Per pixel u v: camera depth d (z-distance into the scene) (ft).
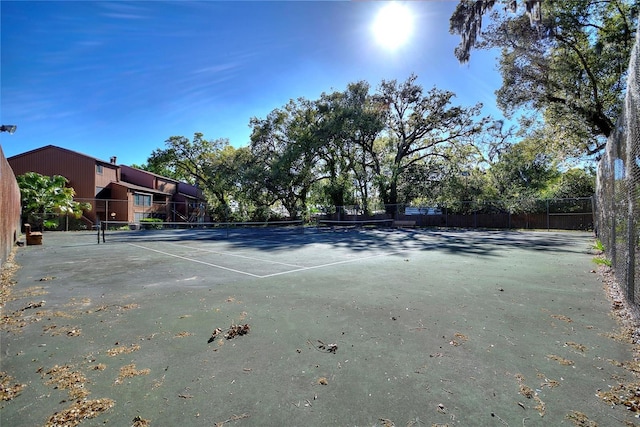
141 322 12.30
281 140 103.24
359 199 97.55
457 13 46.24
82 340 10.59
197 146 125.18
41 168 93.09
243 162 102.22
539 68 51.26
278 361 9.07
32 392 7.50
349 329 11.50
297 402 7.09
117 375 8.29
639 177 12.28
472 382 7.88
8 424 6.31
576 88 49.49
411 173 96.48
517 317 12.73
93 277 21.04
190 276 21.26
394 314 13.14
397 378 8.10
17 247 39.68
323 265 25.64
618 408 6.75
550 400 7.09
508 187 94.84
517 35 48.34
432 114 88.99
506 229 75.87
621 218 16.52
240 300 15.34
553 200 70.23
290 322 12.25
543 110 56.90
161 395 7.38
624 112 15.29
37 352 9.66
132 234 64.23
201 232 70.74
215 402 7.10
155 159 124.06
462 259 28.63
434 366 8.72
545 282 19.03
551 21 44.78
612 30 44.32
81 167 92.17
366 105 91.20
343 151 96.27
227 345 10.17
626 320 12.28
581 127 53.57
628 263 13.92
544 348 9.83
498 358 9.18
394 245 41.24
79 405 6.97
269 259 29.19
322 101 95.35
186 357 9.34
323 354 9.50
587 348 9.80
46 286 18.48
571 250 34.91
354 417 6.55
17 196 47.34
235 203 104.73
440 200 91.61
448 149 94.68
